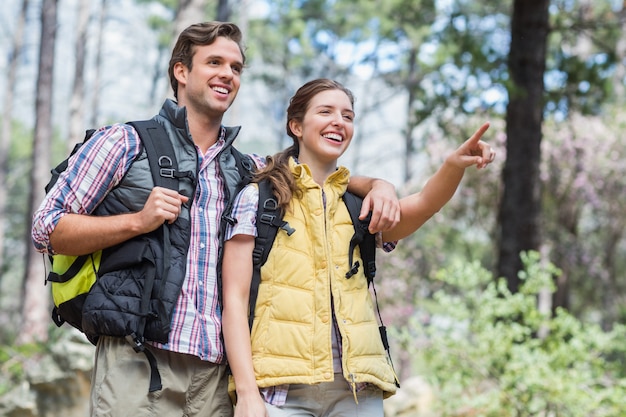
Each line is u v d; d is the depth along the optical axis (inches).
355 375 107.3
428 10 435.8
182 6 370.3
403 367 696.4
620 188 576.1
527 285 259.1
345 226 114.8
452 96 348.5
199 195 111.7
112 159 108.3
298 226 112.2
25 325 661.9
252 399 104.4
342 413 110.3
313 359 106.8
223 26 117.1
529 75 320.5
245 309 109.1
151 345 106.5
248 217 110.3
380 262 636.7
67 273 107.2
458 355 262.5
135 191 108.9
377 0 984.9
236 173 116.2
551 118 569.0
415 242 648.4
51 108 724.7
